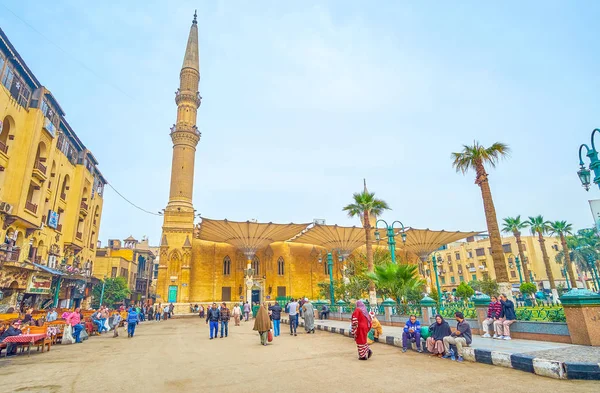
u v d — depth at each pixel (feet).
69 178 103.96
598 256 162.40
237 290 155.12
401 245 177.17
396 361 28.27
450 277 233.96
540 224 135.74
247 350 36.94
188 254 147.13
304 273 167.53
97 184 129.90
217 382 22.62
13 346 37.83
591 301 27.61
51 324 48.42
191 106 173.88
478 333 37.32
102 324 63.77
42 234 86.17
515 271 197.36
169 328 76.07
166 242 146.82
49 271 80.64
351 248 155.33
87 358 34.42
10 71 70.03
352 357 30.71
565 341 28.86
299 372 24.93
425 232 160.45
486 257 210.79
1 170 69.46
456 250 231.50
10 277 69.21
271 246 168.66
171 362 30.91
